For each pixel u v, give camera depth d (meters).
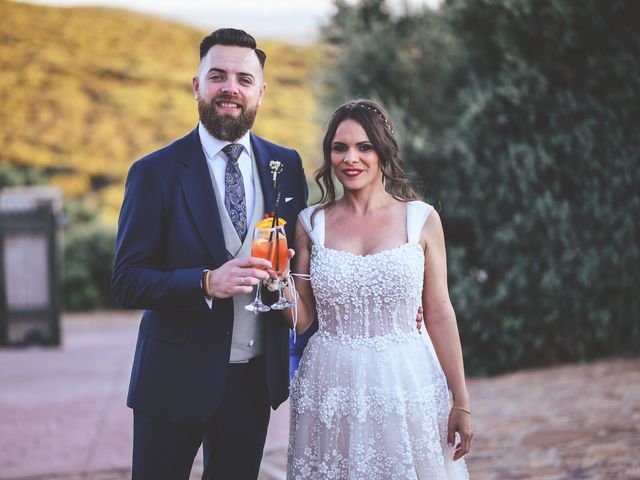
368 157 2.70
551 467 4.02
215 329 2.66
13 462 4.89
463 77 7.23
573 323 6.76
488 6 6.70
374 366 2.63
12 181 17.50
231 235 2.71
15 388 7.46
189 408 2.64
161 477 2.68
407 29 8.08
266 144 2.91
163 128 20.53
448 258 7.04
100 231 15.72
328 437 2.65
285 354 2.82
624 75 6.26
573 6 6.23
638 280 6.57
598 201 6.47
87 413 6.26
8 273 10.84
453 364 2.72
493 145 6.72
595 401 5.31
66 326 13.62
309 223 2.79
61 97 20.16
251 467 2.83
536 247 6.72
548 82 6.48
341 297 2.66
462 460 2.82
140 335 2.79
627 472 3.82
